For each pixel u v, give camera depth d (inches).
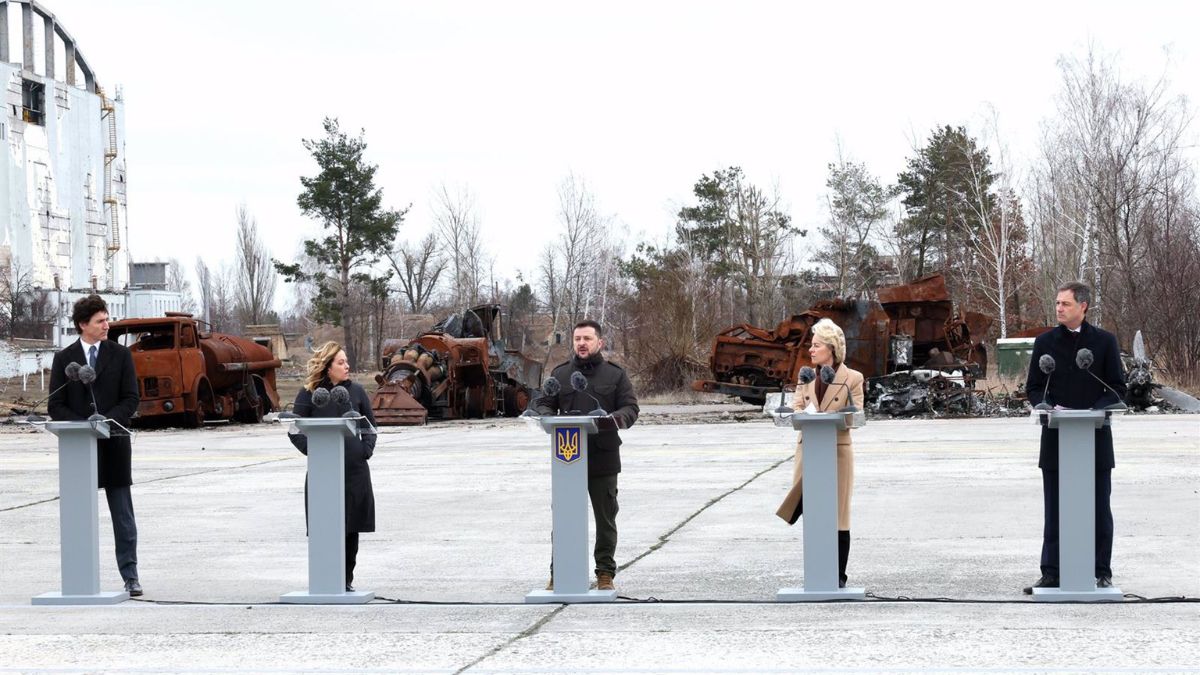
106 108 4109.3
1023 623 327.0
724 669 284.2
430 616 362.6
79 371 393.4
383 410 1298.0
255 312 4579.2
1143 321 1620.3
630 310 2322.8
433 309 4121.6
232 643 330.3
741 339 1371.8
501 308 1568.7
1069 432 356.8
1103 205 2047.2
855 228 3260.3
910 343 1309.1
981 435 961.5
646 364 1899.6
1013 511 553.9
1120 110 2055.9
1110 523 367.2
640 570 439.2
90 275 3976.4
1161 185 2021.4
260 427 1387.8
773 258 3216.0
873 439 948.6
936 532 502.6
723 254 3400.6
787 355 1336.1
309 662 305.0
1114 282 1957.4
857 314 1285.7
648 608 366.3
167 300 4173.2
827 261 3282.5
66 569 402.9
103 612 384.8
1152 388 1249.4
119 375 411.5
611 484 387.2
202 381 1387.8
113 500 414.6
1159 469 688.4
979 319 1498.5
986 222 2576.3
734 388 1365.7
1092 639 305.0
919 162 3267.7
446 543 513.0
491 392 1471.5
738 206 3385.8
